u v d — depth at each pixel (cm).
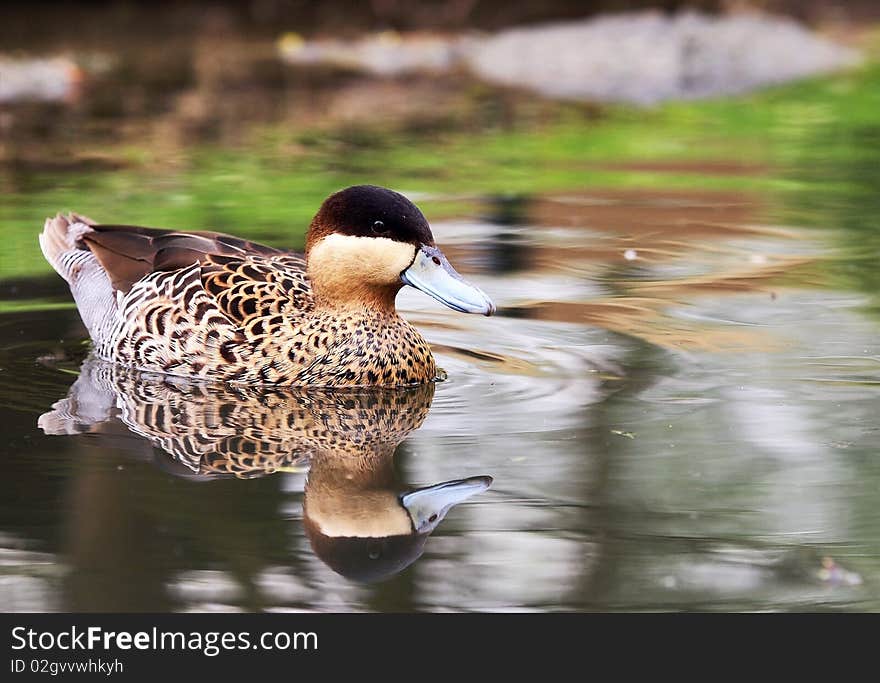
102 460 958
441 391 1123
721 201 1792
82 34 3262
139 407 1088
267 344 1159
